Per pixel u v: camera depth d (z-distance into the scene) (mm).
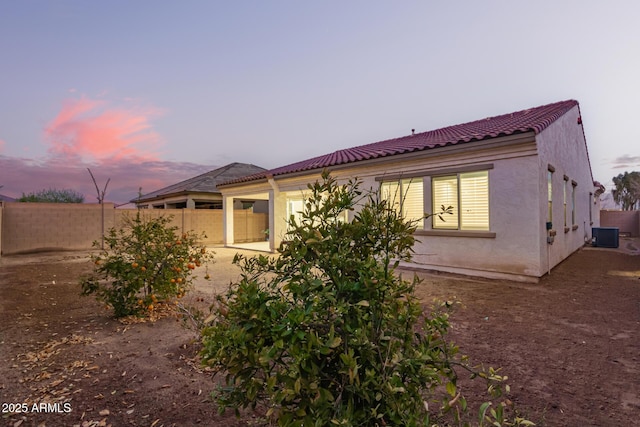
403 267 10492
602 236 15359
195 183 24234
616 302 6387
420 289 7516
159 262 5957
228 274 10250
